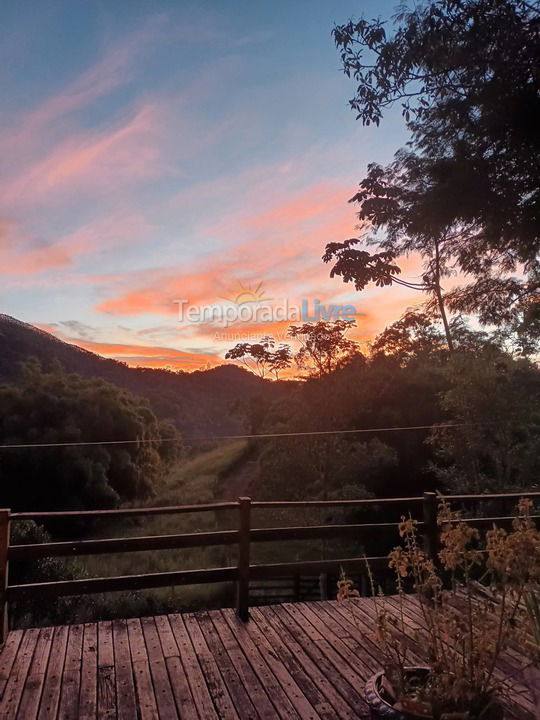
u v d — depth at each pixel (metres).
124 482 22.42
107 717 2.91
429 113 6.37
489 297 9.66
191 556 14.23
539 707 2.65
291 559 12.81
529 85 5.71
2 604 3.82
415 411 15.56
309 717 2.91
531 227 6.62
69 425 21.03
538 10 5.50
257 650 3.67
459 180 6.48
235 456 24.56
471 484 11.06
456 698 2.33
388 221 7.59
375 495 15.28
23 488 19.48
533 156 6.14
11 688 3.19
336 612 4.32
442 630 2.81
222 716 2.91
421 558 2.87
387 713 2.36
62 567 11.70
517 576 2.48
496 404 10.29
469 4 5.44
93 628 4.02
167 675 3.34
